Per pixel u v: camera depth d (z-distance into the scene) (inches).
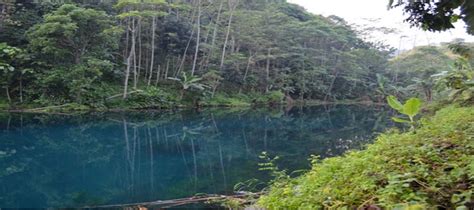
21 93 674.8
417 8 165.8
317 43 1358.3
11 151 380.5
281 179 202.7
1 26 658.8
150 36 919.0
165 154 385.7
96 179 277.7
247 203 198.2
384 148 148.8
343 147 410.0
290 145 434.0
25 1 737.0
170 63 968.9
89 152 390.6
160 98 842.8
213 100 985.5
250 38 1059.9
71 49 711.7
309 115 900.6
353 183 114.2
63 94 709.9
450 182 98.0
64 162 337.4
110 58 845.2
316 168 154.5
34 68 677.9
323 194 115.9
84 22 681.0
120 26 788.6
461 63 541.0
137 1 758.5
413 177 103.9
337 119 797.9
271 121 738.2
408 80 1476.4
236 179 273.9
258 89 1165.7
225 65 1042.7
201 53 1010.1
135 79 813.9
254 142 464.8
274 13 1203.9
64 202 217.3
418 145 148.6
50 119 616.4
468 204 87.3
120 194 236.1
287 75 1224.2
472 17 159.5
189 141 474.6
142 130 563.8
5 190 241.9
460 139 146.2
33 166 317.1
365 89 1480.1
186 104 912.3
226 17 1083.9
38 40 641.6
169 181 271.1
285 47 1218.0
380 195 99.0
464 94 470.3
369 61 1499.8
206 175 288.5
